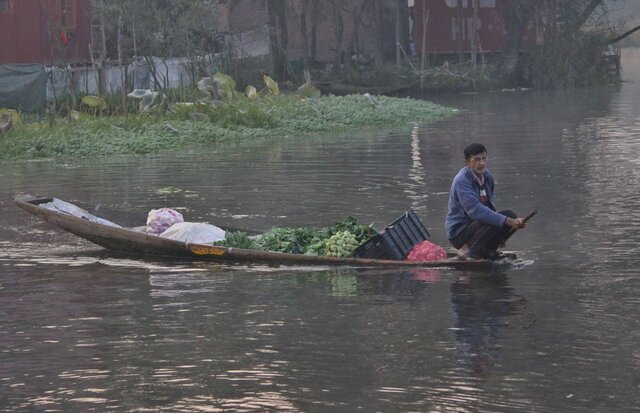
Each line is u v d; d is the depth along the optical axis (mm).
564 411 12383
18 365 14578
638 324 15992
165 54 75125
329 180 34000
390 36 114938
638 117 59719
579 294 17938
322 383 13531
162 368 14305
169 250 21703
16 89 65562
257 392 13250
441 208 27531
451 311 16969
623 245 22062
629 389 13094
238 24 103312
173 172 37500
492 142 47094
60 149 45344
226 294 18516
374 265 20375
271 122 57875
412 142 48125
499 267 20203
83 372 14203
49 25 67938
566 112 66062
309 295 18281
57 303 18141
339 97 72562
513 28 100625
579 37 101625
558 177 33562
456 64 103312
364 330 15961
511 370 13922
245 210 27844
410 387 13312
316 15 99500
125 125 53906
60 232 25125
